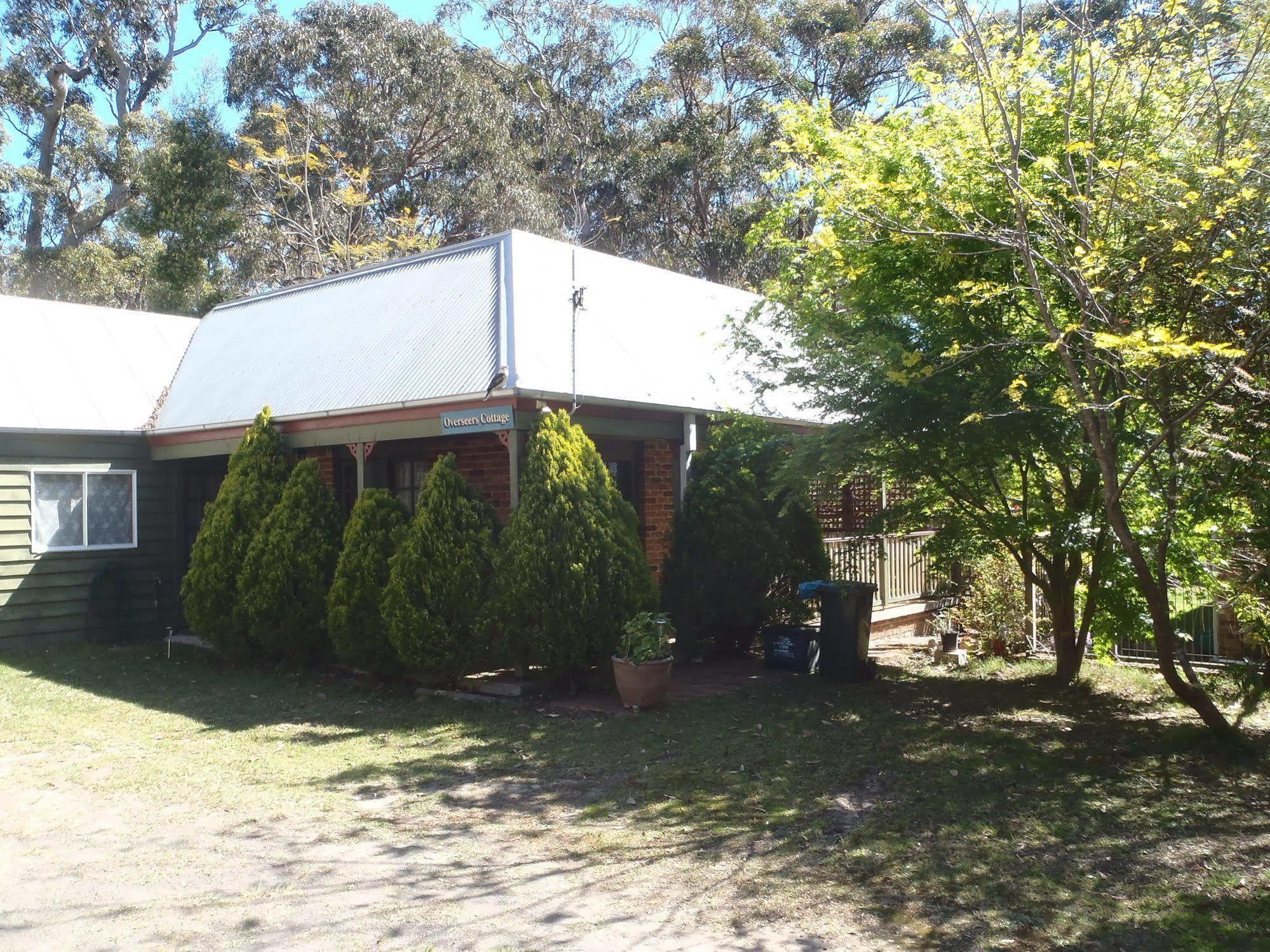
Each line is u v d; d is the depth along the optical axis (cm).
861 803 671
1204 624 1147
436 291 1286
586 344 1178
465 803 689
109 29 3447
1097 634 1073
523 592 970
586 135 3662
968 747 811
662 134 3491
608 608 984
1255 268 662
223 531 1216
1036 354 866
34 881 556
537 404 1039
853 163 951
